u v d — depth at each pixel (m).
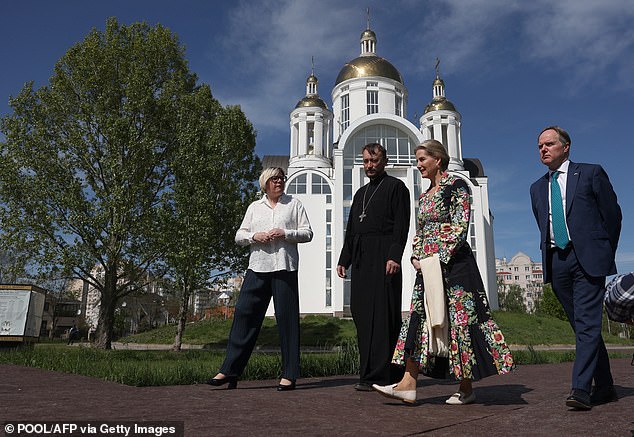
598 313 3.15
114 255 16.67
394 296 4.11
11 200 15.95
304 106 44.78
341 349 6.34
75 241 16.25
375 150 4.38
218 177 18.66
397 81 46.16
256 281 4.36
